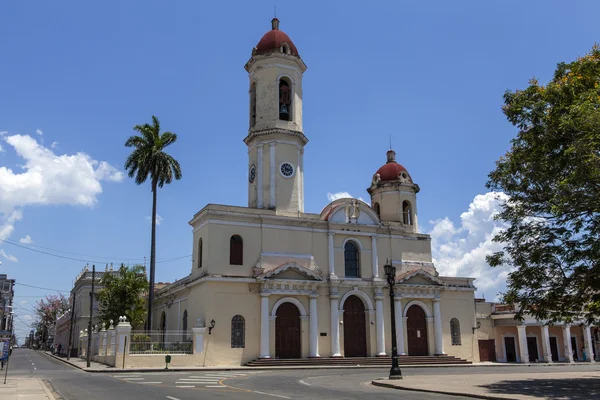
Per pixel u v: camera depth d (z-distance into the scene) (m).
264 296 38.69
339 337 40.84
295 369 35.25
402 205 49.38
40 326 120.88
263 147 43.34
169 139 45.38
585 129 18.98
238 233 39.59
